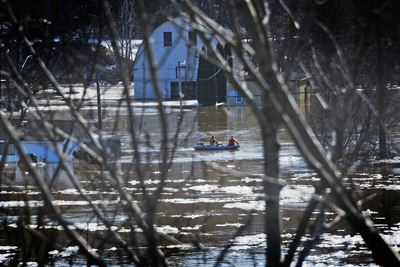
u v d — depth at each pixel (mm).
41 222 26562
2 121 16000
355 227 20188
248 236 49250
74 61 21484
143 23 14266
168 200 62875
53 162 55906
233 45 14852
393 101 45438
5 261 41812
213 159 95250
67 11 26391
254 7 16641
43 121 17062
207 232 50125
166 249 44281
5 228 43594
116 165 19688
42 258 41625
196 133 115375
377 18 20422
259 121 16562
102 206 26906
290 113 16406
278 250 18453
